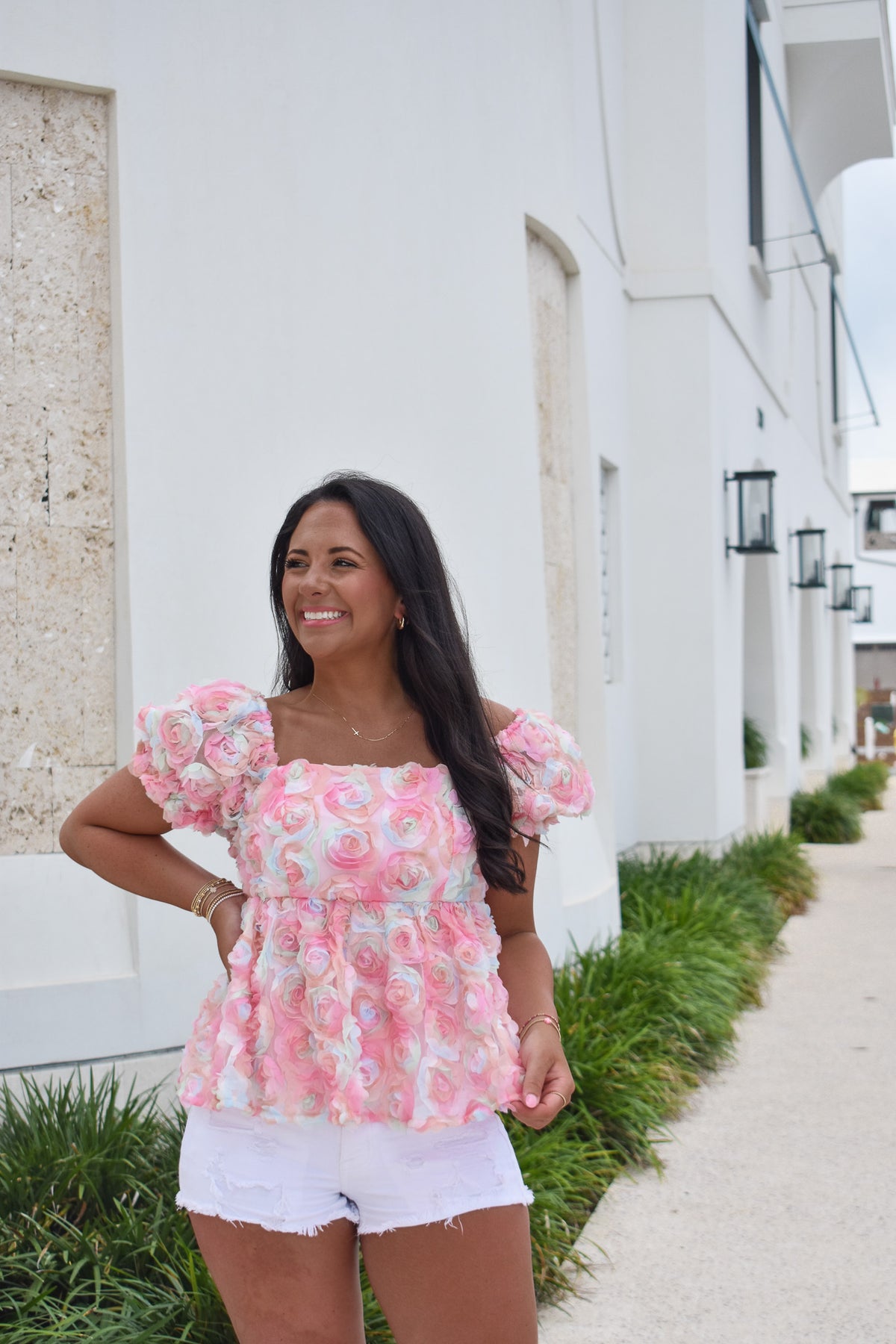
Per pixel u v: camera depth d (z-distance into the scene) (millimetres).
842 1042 6332
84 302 4500
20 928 4215
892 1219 4125
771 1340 3332
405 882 1970
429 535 2180
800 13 15719
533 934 2248
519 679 5672
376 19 5125
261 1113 1936
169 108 4562
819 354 20188
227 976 2094
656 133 10336
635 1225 4094
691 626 10336
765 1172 4559
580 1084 4586
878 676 34969
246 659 4621
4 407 4375
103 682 4488
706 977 6375
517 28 6051
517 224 5898
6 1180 3348
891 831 16625
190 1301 2914
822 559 16094
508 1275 1966
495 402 5609
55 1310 2900
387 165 5125
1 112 4410
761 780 12883
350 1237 2012
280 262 4785
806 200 13250
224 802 2078
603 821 7211
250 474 4668
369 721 2154
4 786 4332
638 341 10375
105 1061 4234
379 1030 1959
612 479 9953
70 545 4449
